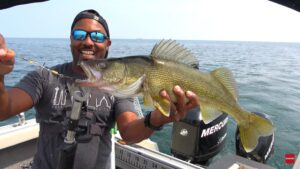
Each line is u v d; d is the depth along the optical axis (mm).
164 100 751
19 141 1317
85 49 933
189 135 1438
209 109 835
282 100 3957
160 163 1172
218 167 1016
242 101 3871
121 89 797
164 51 792
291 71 7703
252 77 6320
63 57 9797
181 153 1465
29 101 875
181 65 790
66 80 929
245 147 859
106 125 924
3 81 746
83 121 880
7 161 1328
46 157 885
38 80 908
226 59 11586
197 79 796
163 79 771
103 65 798
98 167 910
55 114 892
